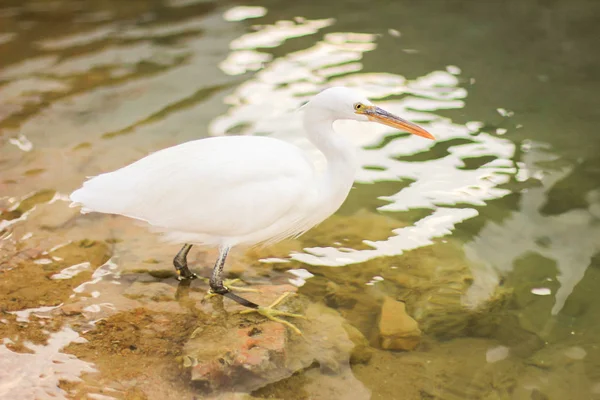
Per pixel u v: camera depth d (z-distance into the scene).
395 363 5.09
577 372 5.03
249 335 5.12
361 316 5.56
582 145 7.84
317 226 6.67
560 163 7.52
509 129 8.16
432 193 7.06
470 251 6.29
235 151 5.37
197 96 8.88
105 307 5.55
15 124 8.27
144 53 10.08
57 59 9.90
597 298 5.75
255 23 11.03
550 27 10.86
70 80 9.34
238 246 6.42
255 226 5.37
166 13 11.49
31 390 4.68
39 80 9.31
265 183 5.29
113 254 6.25
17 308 5.47
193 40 10.48
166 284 5.90
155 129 8.16
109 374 4.85
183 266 5.90
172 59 9.88
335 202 5.60
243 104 8.65
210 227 5.36
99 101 8.81
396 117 5.47
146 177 5.37
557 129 8.16
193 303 5.66
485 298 5.76
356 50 10.09
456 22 11.05
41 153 7.71
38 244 6.30
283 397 4.73
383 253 6.30
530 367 5.08
